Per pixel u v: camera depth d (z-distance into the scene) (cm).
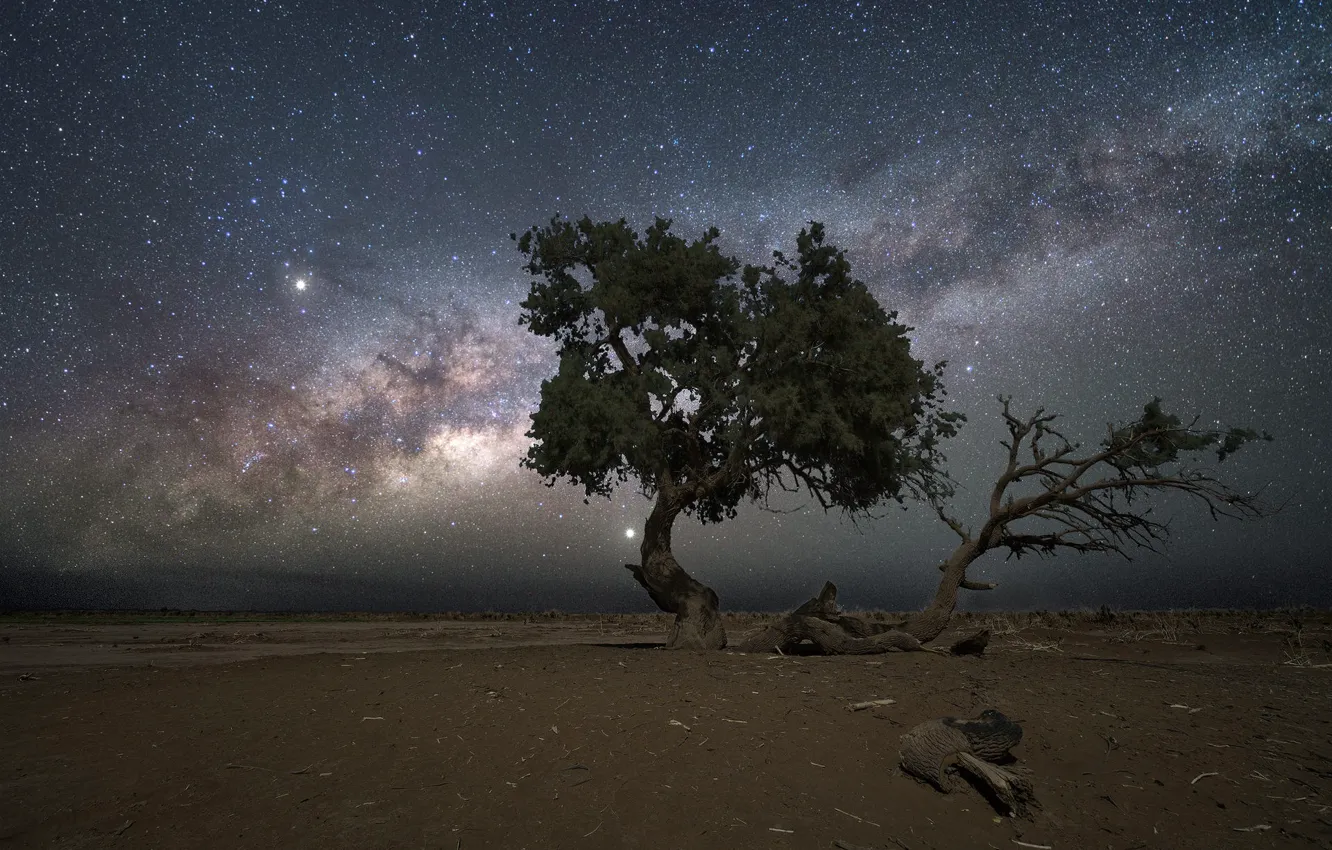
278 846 526
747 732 705
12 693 957
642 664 1090
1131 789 616
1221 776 636
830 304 1509
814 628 1401
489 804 576
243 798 599
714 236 1644
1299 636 1736
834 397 1486
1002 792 577
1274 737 720
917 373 1516
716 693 852
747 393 1432
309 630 2645
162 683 1012
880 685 904
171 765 668
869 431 1529
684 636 1449
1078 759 668
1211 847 536
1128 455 1447
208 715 820
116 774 650
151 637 2225
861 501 1750
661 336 1498
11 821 568
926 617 1480
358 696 881
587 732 710
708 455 1731
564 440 1470
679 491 1537
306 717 795
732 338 1608
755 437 1495
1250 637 1853
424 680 965
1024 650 1566
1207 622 2458
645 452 1456
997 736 633
